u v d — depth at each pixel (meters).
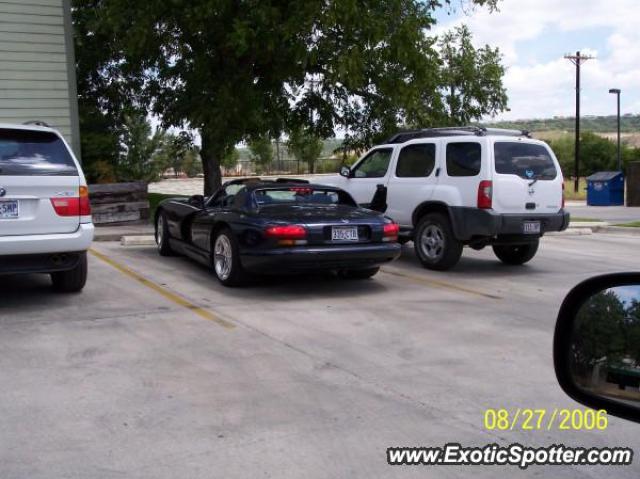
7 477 3.36
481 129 9.54
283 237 7.36
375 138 16.98
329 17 12.22
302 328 6.27
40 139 6.92
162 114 18.80
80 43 18.36
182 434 3.89
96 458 3.58
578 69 39.03
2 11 13.68
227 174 49.09
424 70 14.33
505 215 8.95
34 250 6.68
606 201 26.83
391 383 4.81
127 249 11.41
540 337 6.08
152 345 5.66
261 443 3.79
